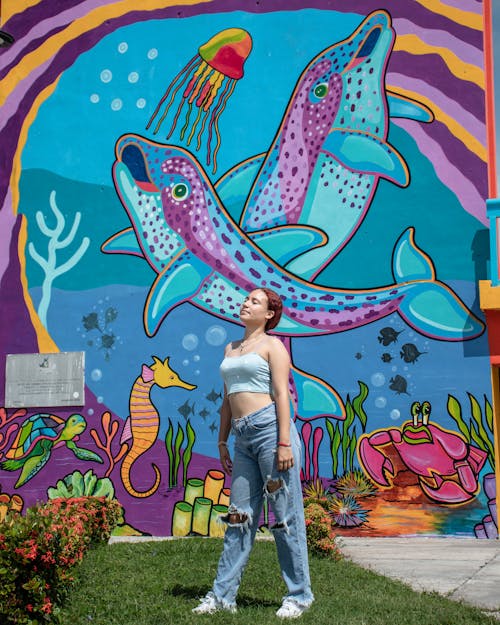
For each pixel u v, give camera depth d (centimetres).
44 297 1046
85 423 1006
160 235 1023
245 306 521
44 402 1023
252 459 504
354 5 1001
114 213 1042
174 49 1057
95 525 762
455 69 958
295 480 495
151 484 973
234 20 1041
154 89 1055
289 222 984
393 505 901
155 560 689
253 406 498
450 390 905
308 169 988
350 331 944
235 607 494
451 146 946
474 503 882
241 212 1001
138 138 1050
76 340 1027
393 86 971
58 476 1002
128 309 1017
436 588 608
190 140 1032
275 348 502
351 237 961
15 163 1085
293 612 481
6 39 848
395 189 955
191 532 951
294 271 972
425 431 905
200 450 967
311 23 1015
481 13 960
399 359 924
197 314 996
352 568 675
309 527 730
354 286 951
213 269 998
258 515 505
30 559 475
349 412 928
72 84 1085
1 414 1033
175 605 506
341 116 985
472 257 922
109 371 1009
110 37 1081
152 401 991
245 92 1023
